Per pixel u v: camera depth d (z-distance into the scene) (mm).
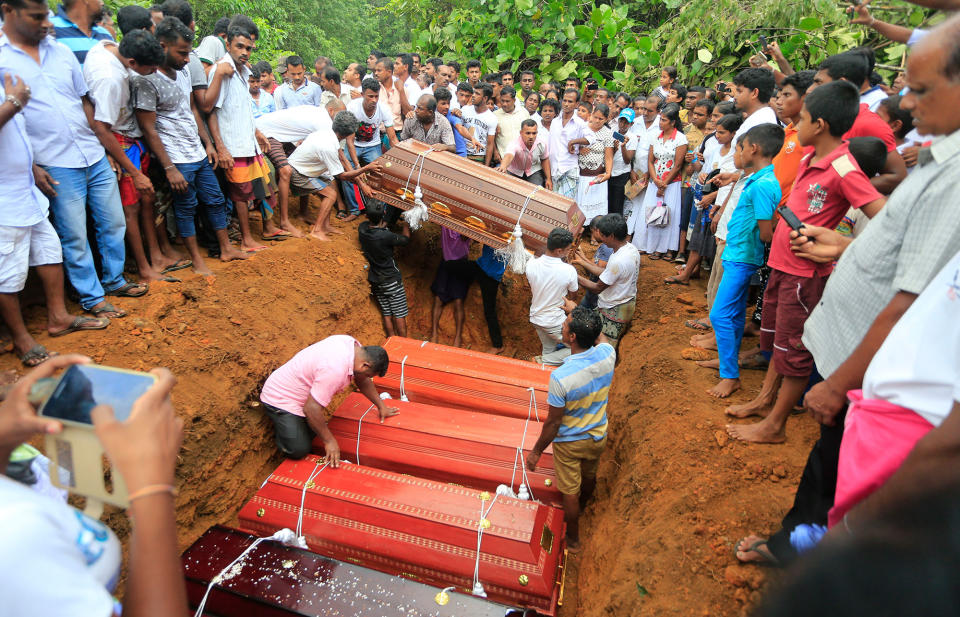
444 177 6469
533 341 8094
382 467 5156
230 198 6000
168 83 4789
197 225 6215
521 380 6016
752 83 5188
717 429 4133
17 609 906
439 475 5055
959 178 1860
